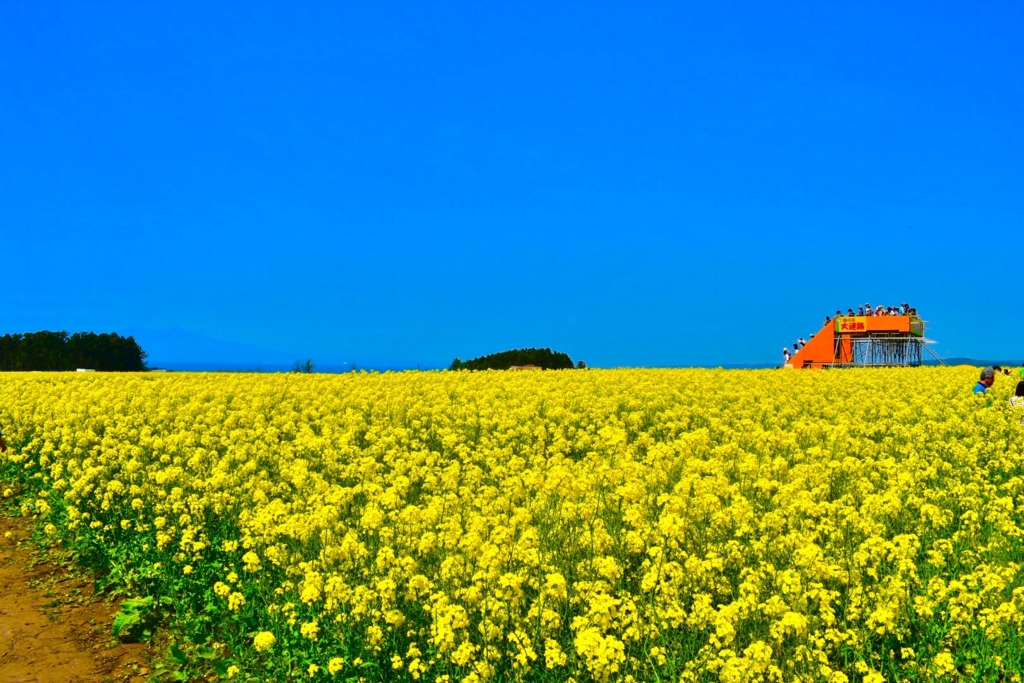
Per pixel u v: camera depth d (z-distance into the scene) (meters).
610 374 32.91
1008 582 8.02
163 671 7.52
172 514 11.44
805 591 7.32
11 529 12.43
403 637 7.41
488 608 7.24
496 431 18.11
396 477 13.35
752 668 6.14
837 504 10.46
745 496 11.05
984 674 6.77
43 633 8.52
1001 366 34.00
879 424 18.75
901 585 7.38
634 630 6.84
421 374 33.03
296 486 12.53
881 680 6.12
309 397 24.56
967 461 14.64
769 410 20.94
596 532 8.72
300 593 8.18
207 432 17.92
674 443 14.71
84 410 21.33
